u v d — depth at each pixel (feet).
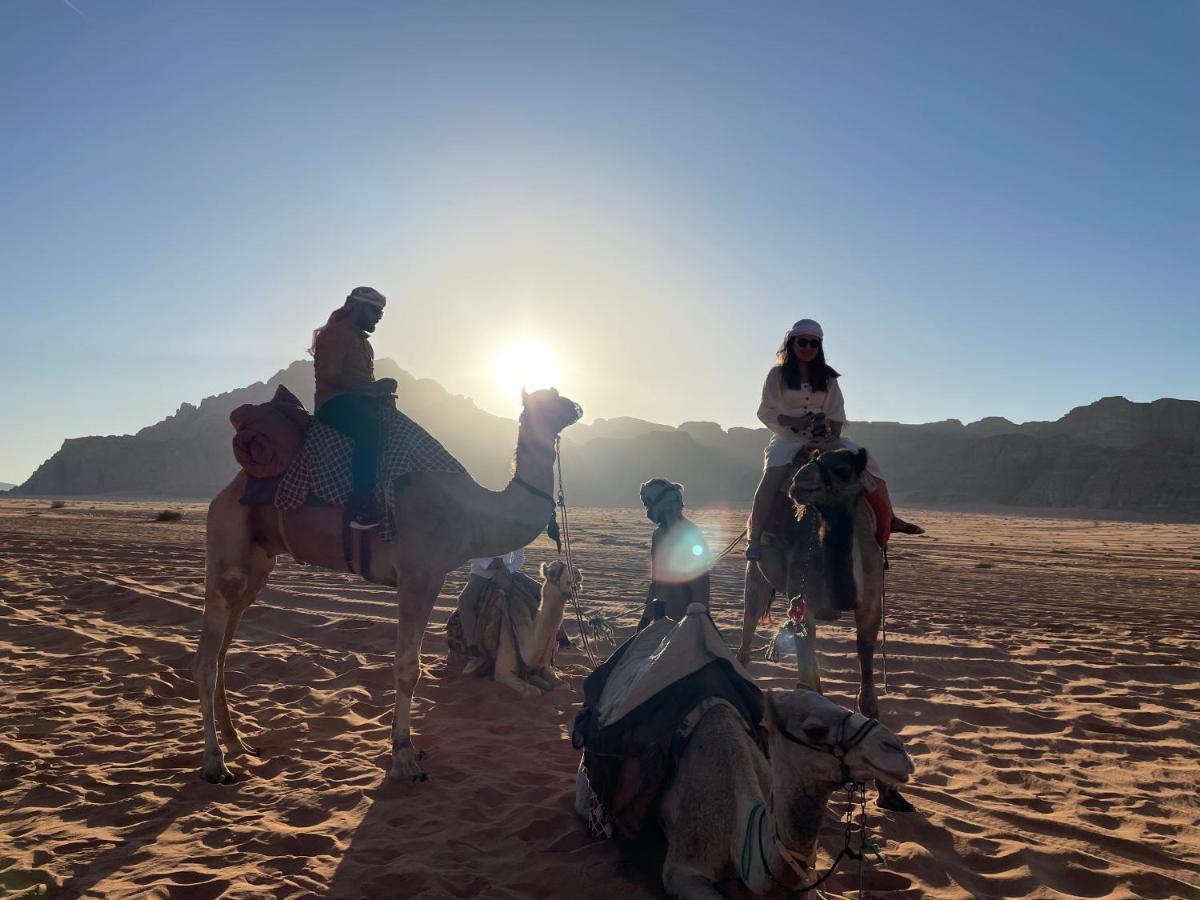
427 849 14.37
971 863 14.56
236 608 19.20
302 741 20.21
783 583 17.87
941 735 21.45
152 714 22.13
